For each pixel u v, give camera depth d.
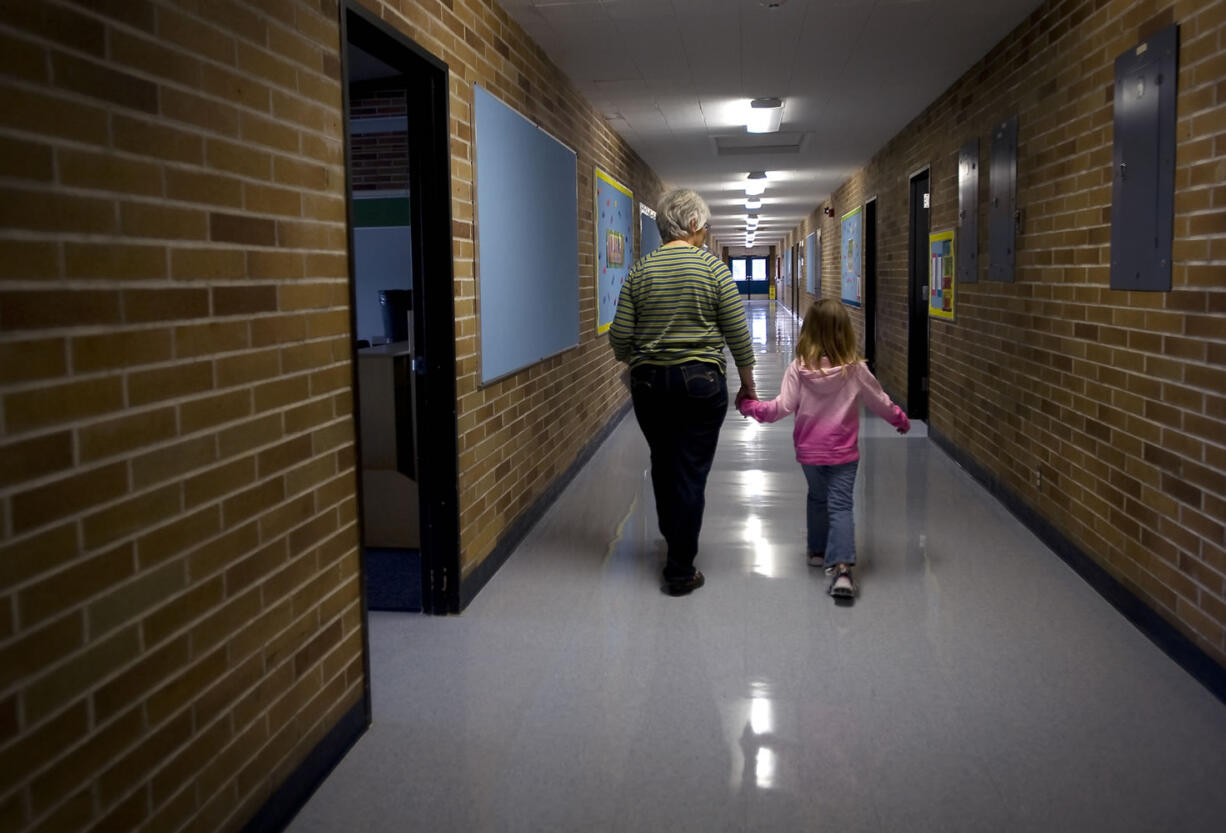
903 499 5.63
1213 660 2.97
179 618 1.88
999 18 4.98
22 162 1.47
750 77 6.25
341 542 2.64
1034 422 4.88
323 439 2.52
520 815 2.37
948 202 6.97
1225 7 2.88
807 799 2.42
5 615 1.44
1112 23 3.81
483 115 4.11
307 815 2.38
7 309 1.44
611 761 2.63
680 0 4.50
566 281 6.00
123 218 1.70
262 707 2.22
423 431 3.72
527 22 4.83
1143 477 3.51
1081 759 2.60
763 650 3.38
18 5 1.46
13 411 1.45
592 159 7.20
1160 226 3.34
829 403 3.88
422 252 3.65
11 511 1.45
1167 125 3.28
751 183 13.57
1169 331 3.29
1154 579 3.42
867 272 11.48
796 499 5.67
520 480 4.85
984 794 2.43
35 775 1.51
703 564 4.42
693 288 3.84
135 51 1.73
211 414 1.99
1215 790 2.43
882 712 2.89
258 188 2.17
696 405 3.86
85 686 1.62
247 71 2.12
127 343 1.72
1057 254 4.51
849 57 5.76
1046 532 4.68
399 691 3.10
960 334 6.59
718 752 2.67
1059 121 4.47
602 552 4.65
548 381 5.54
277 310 2.26
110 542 1.68
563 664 3.29
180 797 1.90
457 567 3.78
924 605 3.82
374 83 5.47
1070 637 3.47
